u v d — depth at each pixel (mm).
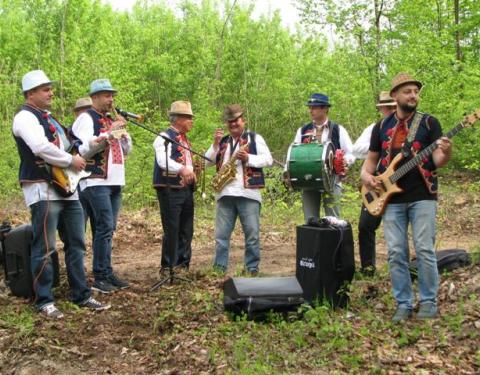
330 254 5633
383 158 5355
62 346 5137
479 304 5316
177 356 4867
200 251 9797
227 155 7344
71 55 19828
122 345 5191
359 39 15266
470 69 13250
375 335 4961
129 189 14953
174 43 25281
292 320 5410
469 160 13109
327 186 6957
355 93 15188
